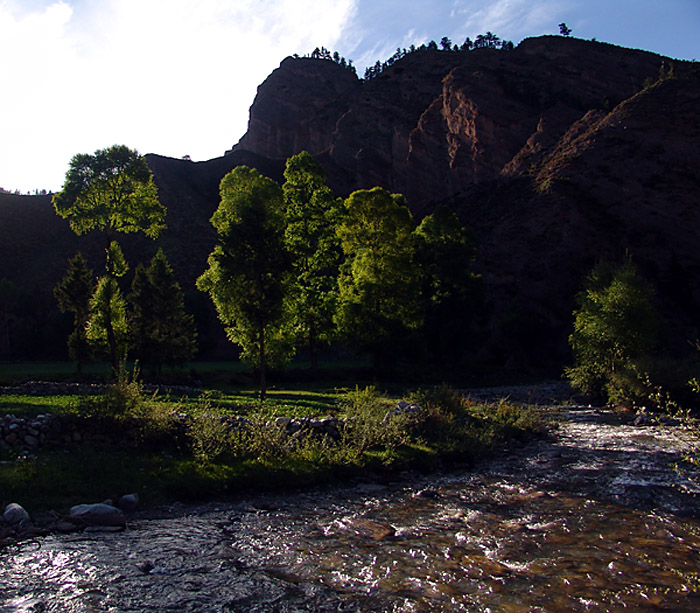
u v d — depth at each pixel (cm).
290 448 1451
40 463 1158
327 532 921
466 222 10219
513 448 1850
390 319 4503
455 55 18938
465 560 779
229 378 4050
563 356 7150
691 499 1120
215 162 16212
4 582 679
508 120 12538
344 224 4562
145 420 1436
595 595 654
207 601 638
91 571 723
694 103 9188
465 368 5984
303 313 4200
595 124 10106
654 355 3434
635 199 8450
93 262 10681
